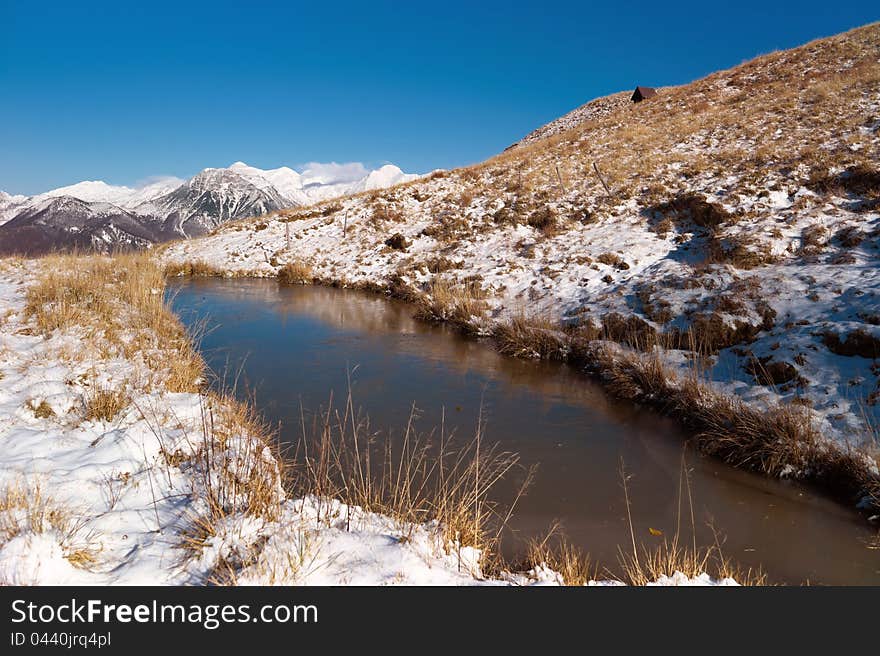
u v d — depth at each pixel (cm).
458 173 2673
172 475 428
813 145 1529
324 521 382
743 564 414
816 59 2564
